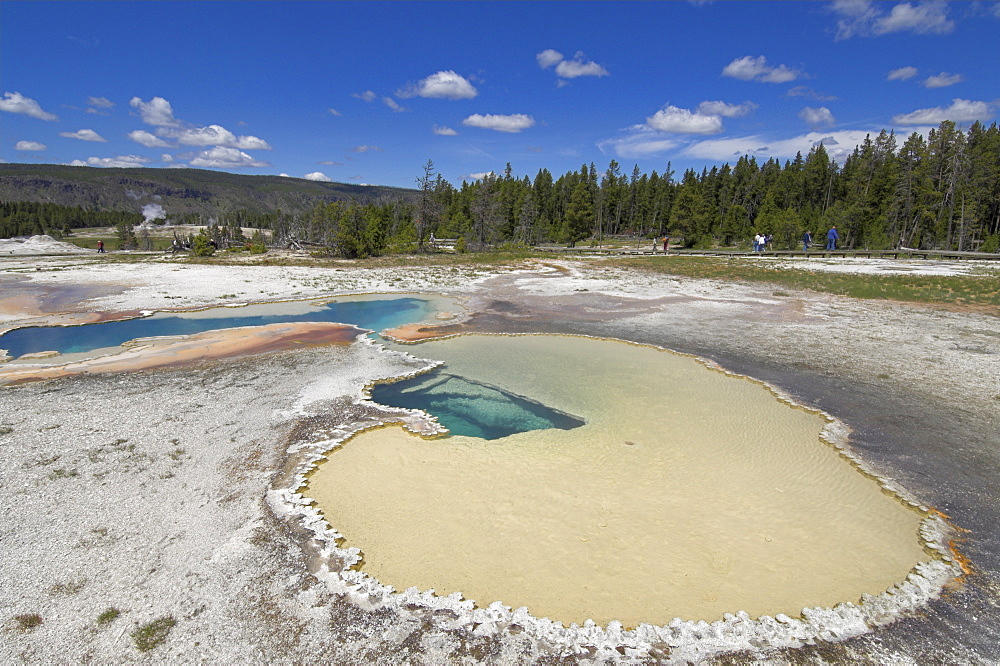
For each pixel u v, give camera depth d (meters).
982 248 47.06
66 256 49.66
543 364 16.59
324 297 27.73
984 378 14.61
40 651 5.71
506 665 5.83
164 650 5.79
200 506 8.48
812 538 8.23
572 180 93.44
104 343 18.36
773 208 67.81
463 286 31.92
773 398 13.74
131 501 8.52
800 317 22.67
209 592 6.67
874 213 56.19
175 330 20.33
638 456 10.75
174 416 11.90
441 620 6.41
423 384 14.76
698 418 12.58
